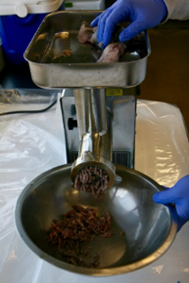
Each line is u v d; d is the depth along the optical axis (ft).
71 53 2.13
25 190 2.13
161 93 7.61
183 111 6.95
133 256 1.99
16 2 3.92
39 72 1.58
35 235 2.03
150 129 3.36
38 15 4.06
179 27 10.85
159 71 8.48
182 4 2.82
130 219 2.26
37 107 3.82
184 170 2.81
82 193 2.41
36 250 1.70
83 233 2.16
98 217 2.32
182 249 2.12
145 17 2.13
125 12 2.12
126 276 1.97
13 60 4.52
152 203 2.21
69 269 1.61
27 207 2.07
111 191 2.39
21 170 2.86
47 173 2.29
